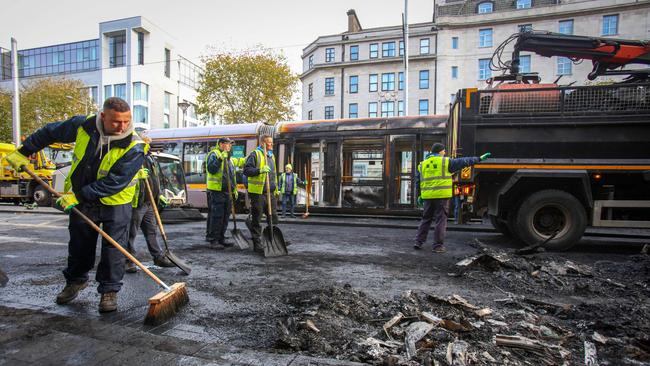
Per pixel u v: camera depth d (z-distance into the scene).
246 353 2.35
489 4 37.97
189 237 8.02
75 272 3.52
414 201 11.97
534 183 6.97
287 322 2.91
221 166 6.64
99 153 3.18
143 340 2.55
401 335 2.72
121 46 44.78
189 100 54.78
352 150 12.63
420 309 3.25
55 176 13.38
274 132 13.51
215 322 3.09
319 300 3.37
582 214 6.61
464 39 37.69
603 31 34.25
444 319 3.00
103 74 44.78
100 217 3.31
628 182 6.74
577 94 6.75
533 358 2.43
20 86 45.84
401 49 40.03
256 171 6.27
